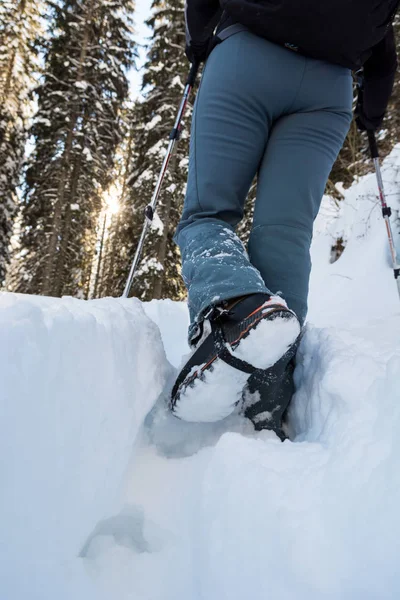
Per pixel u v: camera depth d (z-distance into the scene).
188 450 0.97
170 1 11.62
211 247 0.94
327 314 3.47
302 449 0.77
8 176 13.05
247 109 1.03
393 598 0.47
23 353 0.59
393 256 1.61
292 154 1.07
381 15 0.98
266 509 0.63
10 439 0.54
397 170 4.23
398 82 7.33
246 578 0.58
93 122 12.34
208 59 1.11
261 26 0.98
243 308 0.80
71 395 0.67
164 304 3.04
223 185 1.05
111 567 0.67
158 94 11.71
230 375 0.82
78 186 12.38
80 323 0.77
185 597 0.63
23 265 14.17
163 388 1.00
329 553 0.53
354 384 0.85
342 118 1.12
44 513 0.58
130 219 11.94
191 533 0.72
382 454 0.61
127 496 0.81
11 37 12.99
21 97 13.26
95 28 12.98
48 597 0.57
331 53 1.00
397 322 1.79
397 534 0.51
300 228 1.07
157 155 11.12
